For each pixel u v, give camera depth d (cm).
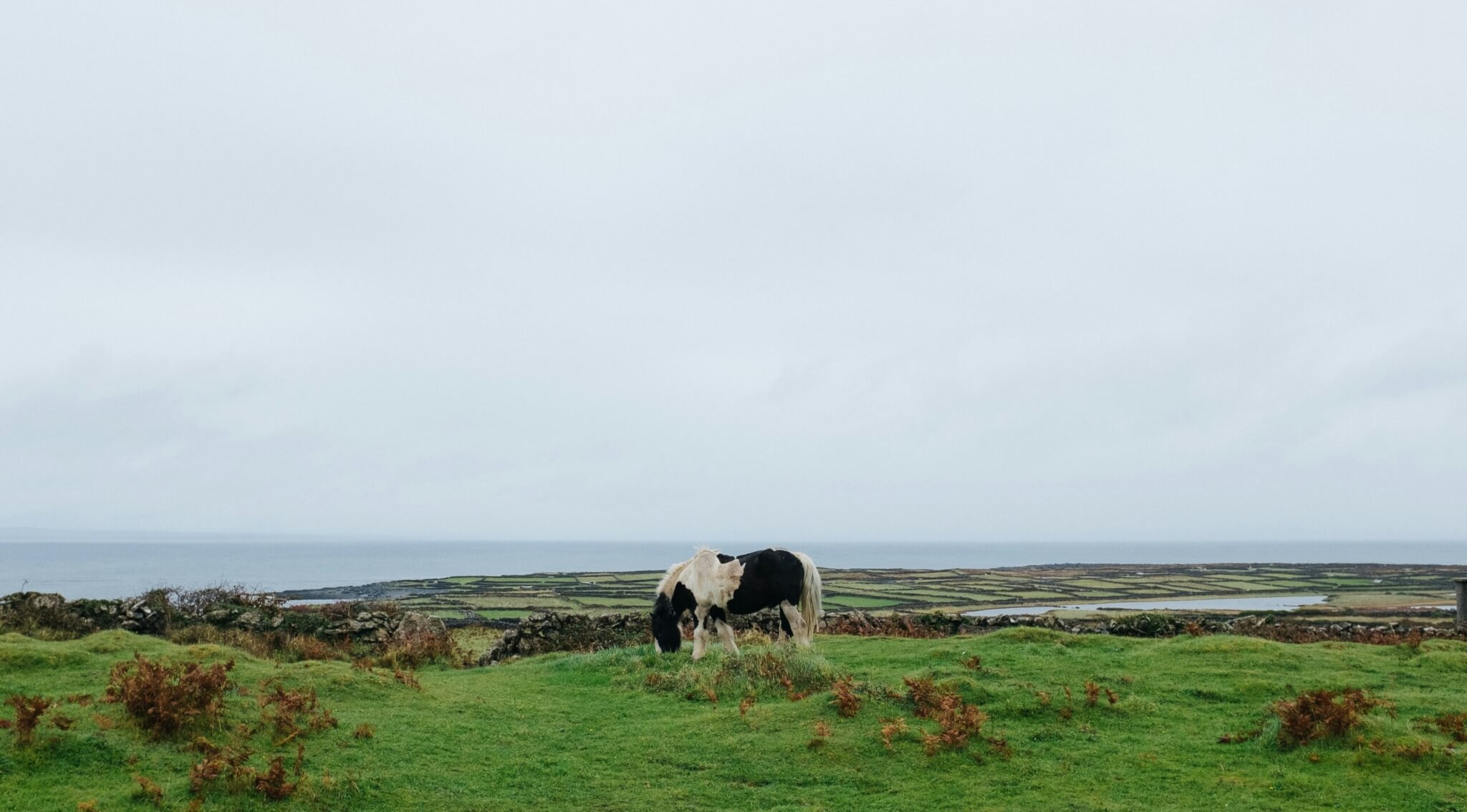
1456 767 915
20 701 866
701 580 1616
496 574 13100
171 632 1933
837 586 8588
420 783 884
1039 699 1176
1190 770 937
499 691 1409
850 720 1095
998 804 843
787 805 855
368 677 1311
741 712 1163
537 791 891
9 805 720
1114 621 2300
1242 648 1540
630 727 1152
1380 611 4825
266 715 1006
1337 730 992
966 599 6856
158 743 891
